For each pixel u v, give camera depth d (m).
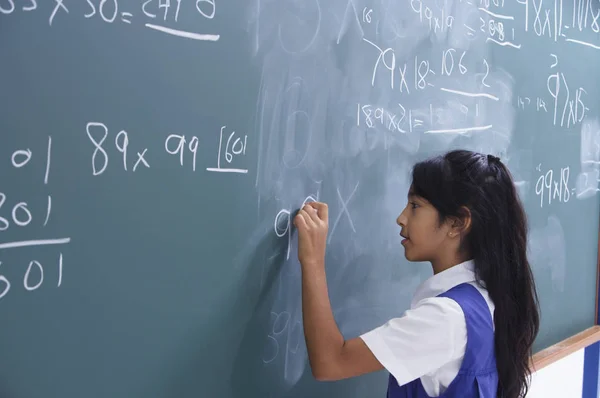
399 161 1.23
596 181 1.89
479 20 1.38
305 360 1.11
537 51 1.58
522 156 1.56
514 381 0.97
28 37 0.71
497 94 1.46
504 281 0.94
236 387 1.00
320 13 1.05
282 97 1.00
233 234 0.96
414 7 1.22
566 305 1.79
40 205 0.74
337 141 1.10
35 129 0.73
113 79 0.79
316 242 0.99
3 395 0.73
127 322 0.84
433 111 1.29
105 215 0.80
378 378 1.28
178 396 0.92
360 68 1.13
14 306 0.73
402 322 0.90
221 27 0.91
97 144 0.78
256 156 0.98
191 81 0.88
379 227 1.22
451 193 0.93
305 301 0.97
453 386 0.92
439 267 1.01
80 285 0.79
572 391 2.19
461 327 0.90
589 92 1.81
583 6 1.75
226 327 0.97
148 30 0.82
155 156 0.85
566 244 1.77
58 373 0.78
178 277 0.89
